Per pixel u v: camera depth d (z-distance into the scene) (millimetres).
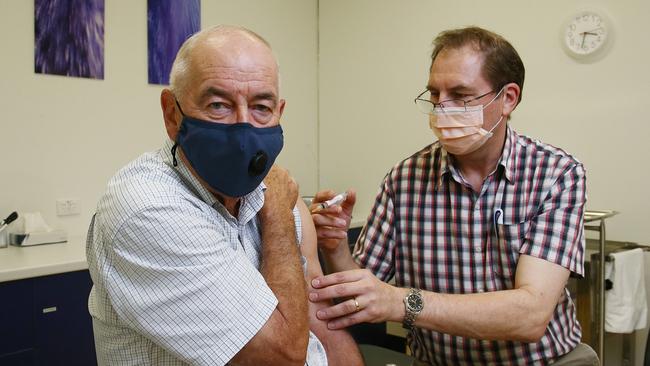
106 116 2955
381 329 3275
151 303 829
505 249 1424
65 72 2766
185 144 902
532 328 1220
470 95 1359
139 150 3117
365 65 3928
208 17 3449
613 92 2828
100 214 885
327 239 1376
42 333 2066
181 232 831
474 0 3326
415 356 1646
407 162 1615
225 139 869
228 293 840
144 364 919
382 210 1635
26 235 2508
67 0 2758
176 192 886
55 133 2752
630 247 2613
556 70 3018
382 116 3855
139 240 825
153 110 3176
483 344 1453
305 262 1184
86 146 2879
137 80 3088
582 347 1500
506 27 3195
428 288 1545
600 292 2391
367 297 1128
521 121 3156
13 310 1984
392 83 3783
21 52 2609
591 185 2922
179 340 830
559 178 1392
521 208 1412
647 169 2740
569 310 1498
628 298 2453
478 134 1377
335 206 1354
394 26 3742
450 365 1530
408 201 1577
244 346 843
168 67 3219
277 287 926
